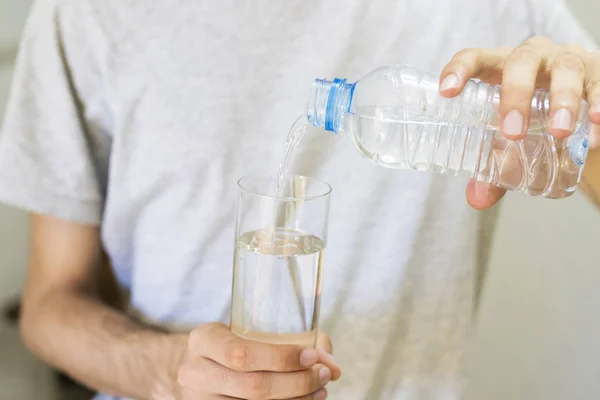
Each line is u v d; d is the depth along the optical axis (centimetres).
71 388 129
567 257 136
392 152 66
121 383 76
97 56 78
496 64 61
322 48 81
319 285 59
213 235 82
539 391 145
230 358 58
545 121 62
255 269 58
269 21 79
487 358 145
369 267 87
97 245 89
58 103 79
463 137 66
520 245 138
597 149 69
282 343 59
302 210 56
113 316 84
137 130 81
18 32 116
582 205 132
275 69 80
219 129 80
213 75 79
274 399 59
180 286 84
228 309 85
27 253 125
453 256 91
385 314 88
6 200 79
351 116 64
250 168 82
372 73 66
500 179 67
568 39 86
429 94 66
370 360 88
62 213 82
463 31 87
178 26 78
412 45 85
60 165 81
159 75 79
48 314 83
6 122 79
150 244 84
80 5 77
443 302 92
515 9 89
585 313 138
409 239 87
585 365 140
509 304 142
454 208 90
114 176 82
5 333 122
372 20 83
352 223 85
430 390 93
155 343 75
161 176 81
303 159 82
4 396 122
